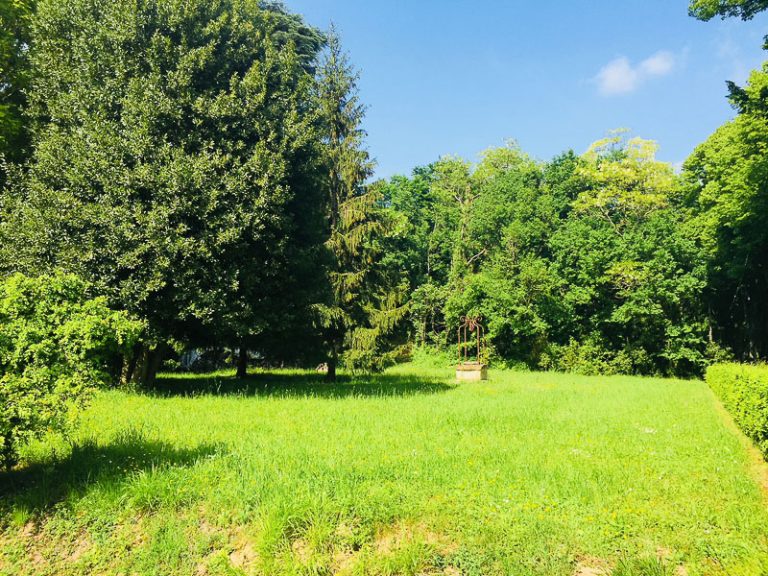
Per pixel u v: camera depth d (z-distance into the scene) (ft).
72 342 18.06
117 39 42.93
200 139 43.70
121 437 23.54
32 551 15.49
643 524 15.71
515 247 126.00
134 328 20.68
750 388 27.40
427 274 152.66
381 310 68.54
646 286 105.50
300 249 52.80
